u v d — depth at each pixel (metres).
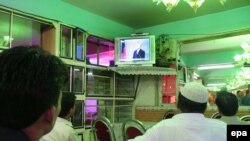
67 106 2.02
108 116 5.03
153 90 5.60
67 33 4.15
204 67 9.85
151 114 5.43
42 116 0.59
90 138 4.40
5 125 0.55
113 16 5.21
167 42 5.54
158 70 5.06
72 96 2.10
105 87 5.05
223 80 12.55
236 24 4.79
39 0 3.97
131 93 5.69
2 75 0.56
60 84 0.62
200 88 1.57
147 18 5.34
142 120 5.49
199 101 1.54
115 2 4.54
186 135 1.48
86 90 4.50
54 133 1.76
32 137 0.58
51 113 0.60
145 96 5.66
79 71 4.29
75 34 4.22
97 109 4.77
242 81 10.77
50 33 3.89
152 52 5.02
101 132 3.31
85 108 4.42
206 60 8.96
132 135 2.96
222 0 3.59
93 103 4.70
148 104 5.61
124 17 5.28
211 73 12.07
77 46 4.26
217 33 4.99
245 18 4.70
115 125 3.84
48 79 0.58
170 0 3.26
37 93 0.56
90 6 4.68
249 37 6.56
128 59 5.07
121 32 5.65
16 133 0.55
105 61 5.07
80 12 4.74
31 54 0.59
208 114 4.44
